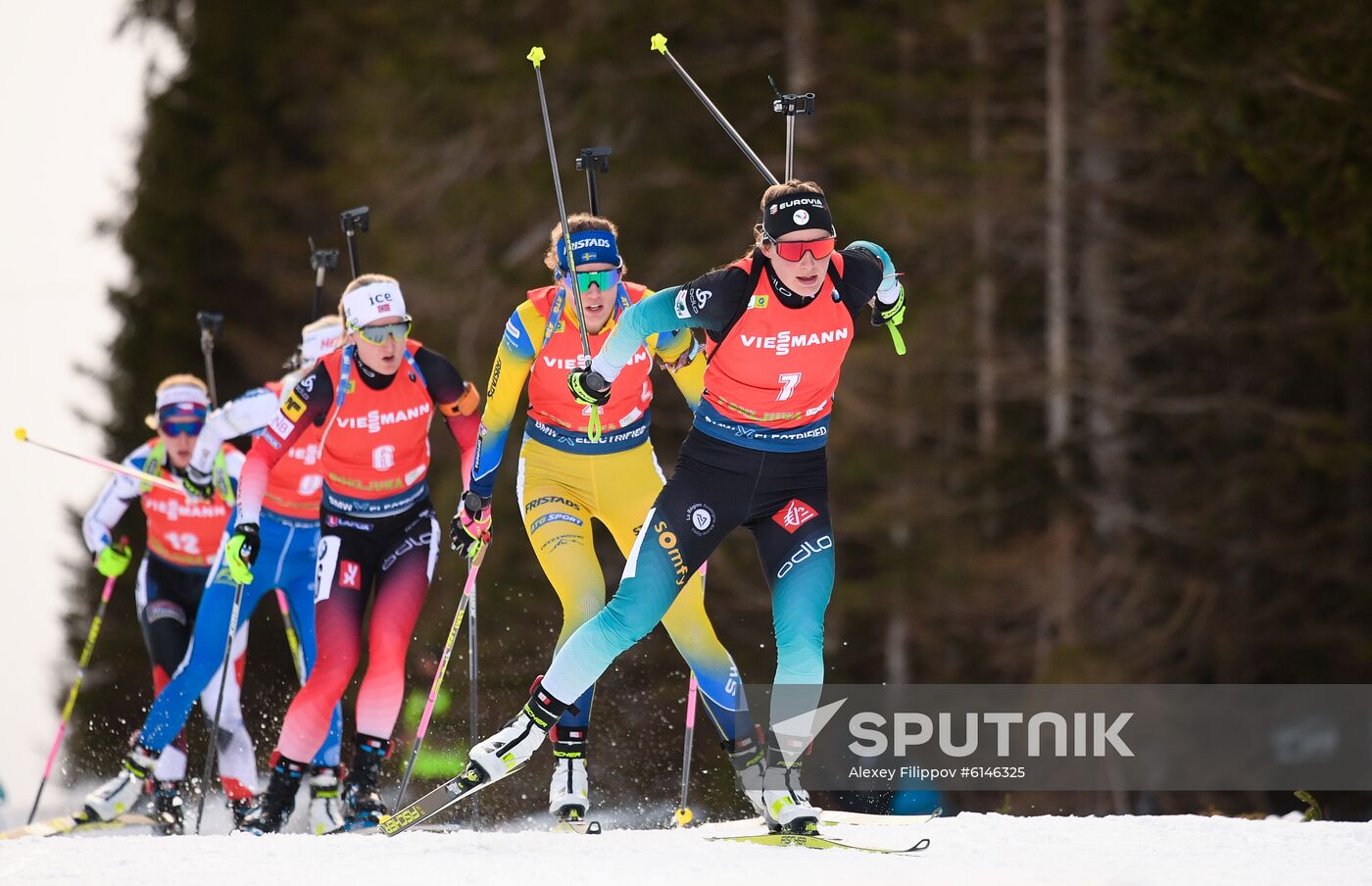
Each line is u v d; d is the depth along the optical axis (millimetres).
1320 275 52344
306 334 22172
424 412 19594
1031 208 54875
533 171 60906
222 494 22484
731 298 14156
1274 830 15898
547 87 62156
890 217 53812
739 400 14641
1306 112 34094
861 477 54562
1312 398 56281
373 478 19609
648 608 14617
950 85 55312
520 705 40219
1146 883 12477
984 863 13508
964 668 55125
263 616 54375
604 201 59531
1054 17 53969
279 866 13336
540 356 17125
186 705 22531
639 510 17828
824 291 14297
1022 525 55312
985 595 52406
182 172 77625
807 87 56844
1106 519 53781
